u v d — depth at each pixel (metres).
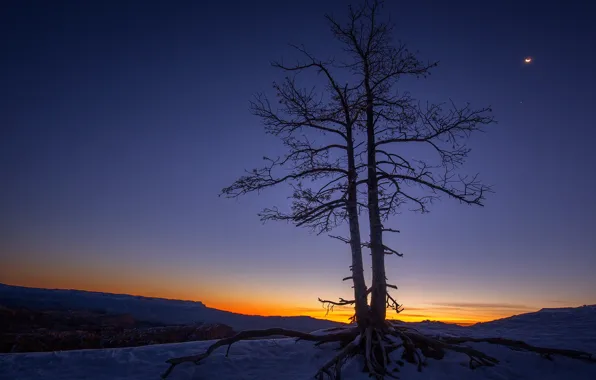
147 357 11.47
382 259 11.56
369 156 12.42
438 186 11.49
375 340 10.64
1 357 11.56
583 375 9.66
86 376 10.12
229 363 10.85
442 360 10.48
